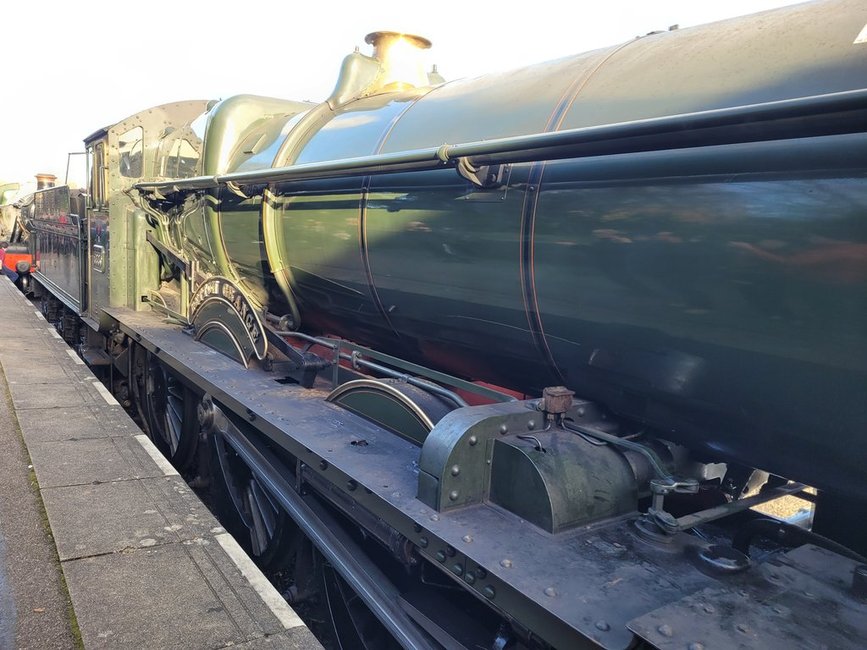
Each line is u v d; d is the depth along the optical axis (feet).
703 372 5.83
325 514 8.99
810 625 4.42
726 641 4.19
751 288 5.20
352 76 12.25
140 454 12.50
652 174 5.86
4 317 28.76
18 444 12.92
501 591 5.38
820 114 4.28
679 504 7.38
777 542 6.09
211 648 6.81
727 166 5.31
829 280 4.73
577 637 4.70
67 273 27.40
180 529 9.41
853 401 4.85
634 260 6.01
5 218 61.21
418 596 7.64
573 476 6.22
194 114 20.02
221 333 13.46
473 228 7.66
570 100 7.13
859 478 5.19
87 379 18.49
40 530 9.35
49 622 7.22
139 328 16.19
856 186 4.57
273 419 9.35
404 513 6.42
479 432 6.55
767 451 5.83
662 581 5.24
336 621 9.29
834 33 5.24
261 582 8.11
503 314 7.71
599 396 7.36
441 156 7.07
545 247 6.84
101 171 20.33
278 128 13.02
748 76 5.59
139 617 7.28
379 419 9.15
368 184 9.34
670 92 6.15
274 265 11.63
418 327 9.42
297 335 11.76
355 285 10.03
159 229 17.72
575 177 6.55
